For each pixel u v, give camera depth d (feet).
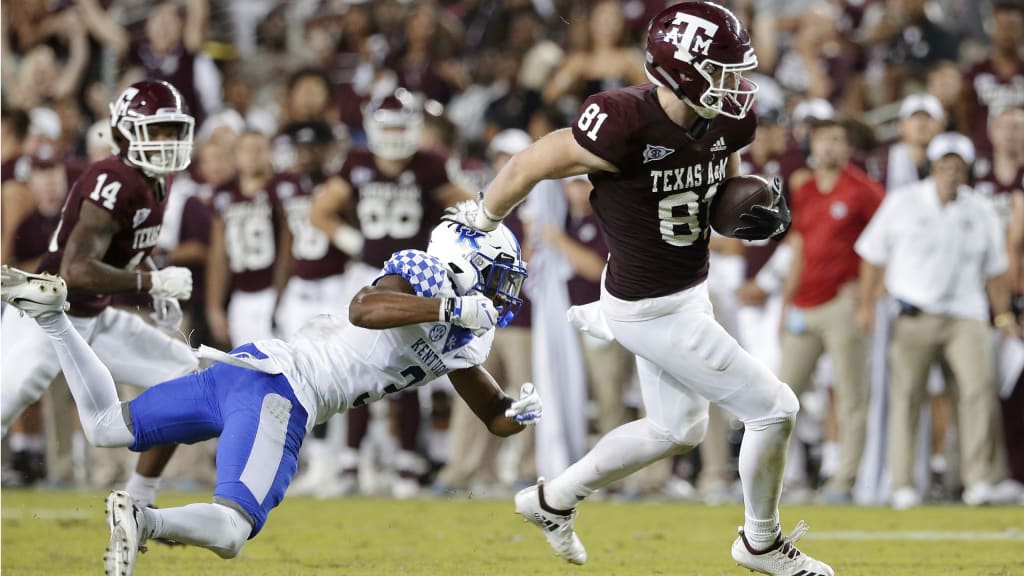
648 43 51.85
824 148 101.30
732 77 51.47
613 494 106.52
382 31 144.66
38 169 107.76
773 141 107.04
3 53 150.10
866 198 101.30
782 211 53.88
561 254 105.50
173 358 68.13
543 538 79.10
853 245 101.50
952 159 99.45
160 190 65.62
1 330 63.67
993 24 134.41
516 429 54.65
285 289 110.63
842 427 102.17
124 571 45.06
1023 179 105.81
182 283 64.23
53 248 64.80
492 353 107.86
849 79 131.13
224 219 110.93
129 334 67.05
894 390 101.55
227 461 49.70
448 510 94.43
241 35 158.40
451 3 148.66
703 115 51.80
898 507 98.53
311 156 110.83
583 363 106.32
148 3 154.30
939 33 137.69
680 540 78.84
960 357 100.12
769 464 55.93
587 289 104.88
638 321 55.98
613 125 51.49
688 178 52.90
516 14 140.26
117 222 63.41
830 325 101.35
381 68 136.67
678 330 55.42
